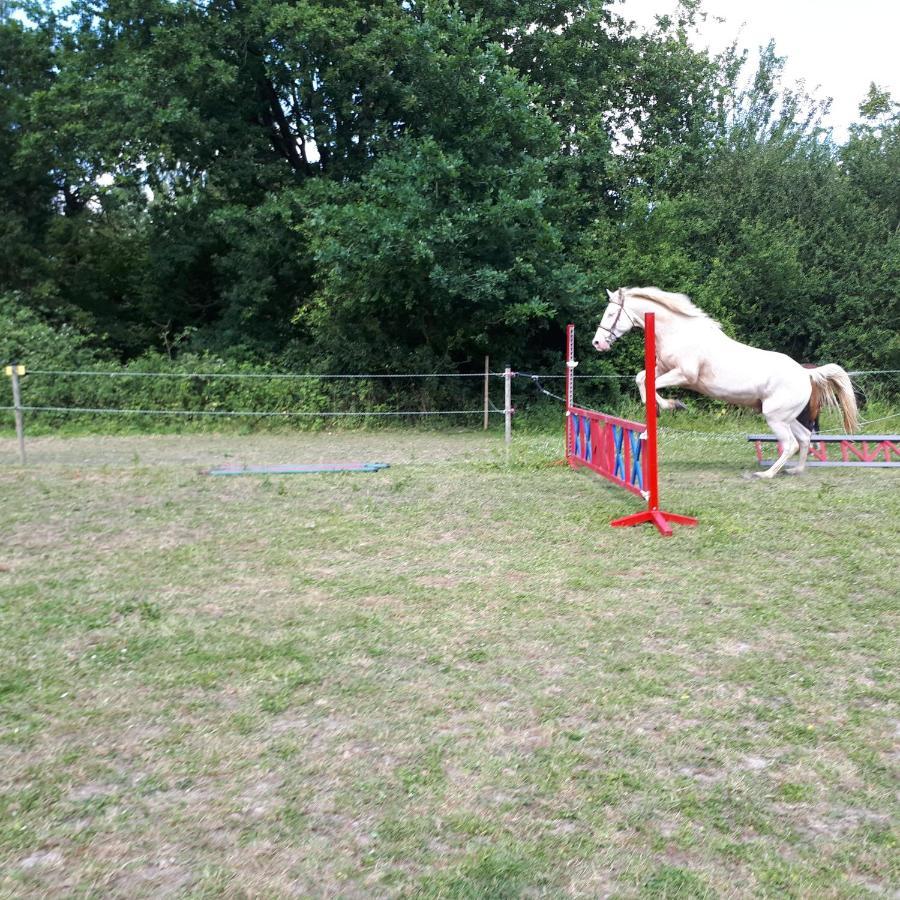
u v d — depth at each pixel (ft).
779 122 68.39
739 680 13.05
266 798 9.59
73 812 9.29
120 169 59.41
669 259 55.77
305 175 64.18
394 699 12.25
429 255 46.50
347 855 8.54
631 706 12.07
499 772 10.19
